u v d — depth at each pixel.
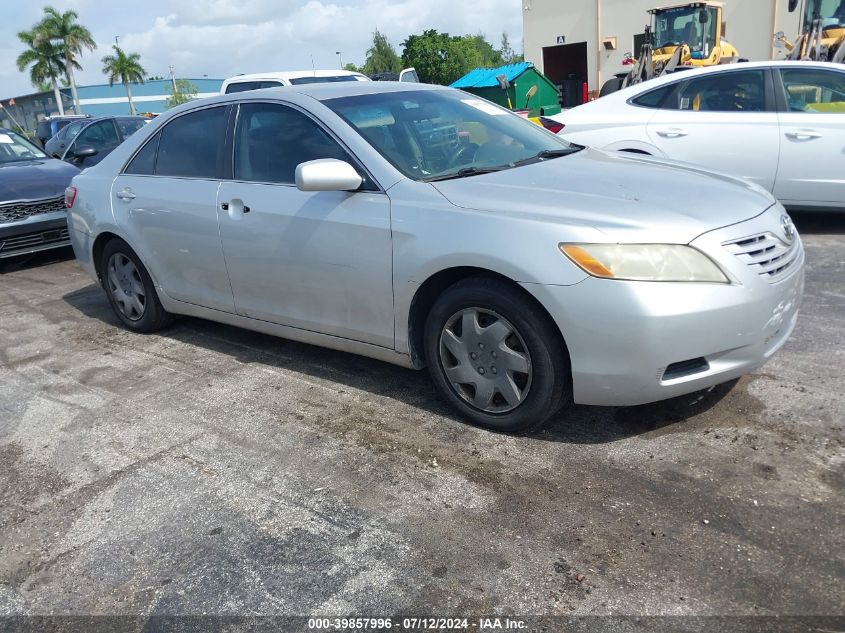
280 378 4.22
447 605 2.33
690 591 2.31
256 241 3.99
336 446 3.38
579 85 29.23
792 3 12.76
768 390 3.57
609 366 2.92
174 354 4.77
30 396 4.26
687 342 2.86
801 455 2.99
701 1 17.84
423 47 55.09
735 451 3.06
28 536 2.88
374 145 3.64
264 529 2.79
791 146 6.40
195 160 4.47
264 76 10.89
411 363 3.60
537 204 3.14
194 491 3.09
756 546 2.48
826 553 2.43
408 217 3.35
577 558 2.49
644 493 2.82
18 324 5.75
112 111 79.75
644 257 2.85
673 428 3.29
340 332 3.80
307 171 3.35
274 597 2.43
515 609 2.29
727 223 3.03
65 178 7.87
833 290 5.00
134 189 4.79
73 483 3.24
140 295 5.12
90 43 62.25
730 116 6.67
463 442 3.31
